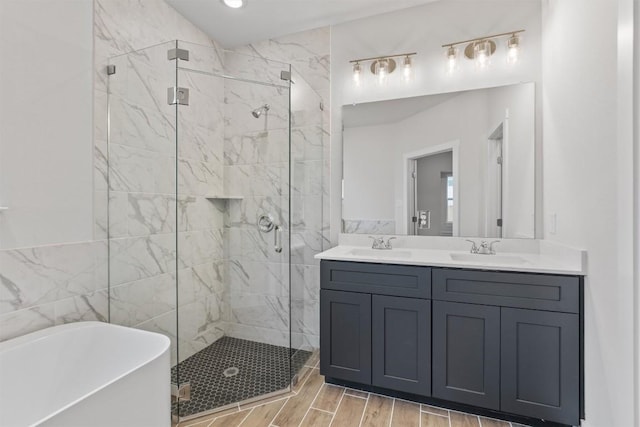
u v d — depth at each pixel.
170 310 2.09
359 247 2.46
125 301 1.93
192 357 2.26
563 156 1.78
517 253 2.14
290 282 2.42
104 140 1.86
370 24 2.48
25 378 1.39
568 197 1.72
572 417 1.55
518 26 2.15
